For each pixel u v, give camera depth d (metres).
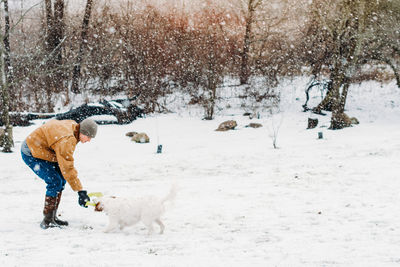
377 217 5.71
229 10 32.03
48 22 26.78
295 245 4.37
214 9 30.45
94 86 31.91
